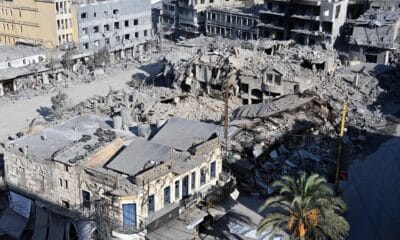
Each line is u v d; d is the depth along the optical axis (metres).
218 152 62.31
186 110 99.56
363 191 72.88
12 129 98.75
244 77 107.06
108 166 55.50
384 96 112.75
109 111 96.00
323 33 143.38
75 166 54.34
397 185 74.94
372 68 124.69
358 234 61.97
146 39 165.38
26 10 144.12
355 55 136.12
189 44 139.50
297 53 123.56
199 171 58.81
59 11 140.12
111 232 52.00
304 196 47.19
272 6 151.62
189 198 57.62
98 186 53.06
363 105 107.75
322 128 90.94
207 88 110.69
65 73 134.75
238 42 138.12
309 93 100.31
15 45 142.25
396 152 86.69
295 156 78.38
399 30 142.62
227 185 63.06
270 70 104.00
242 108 97.31
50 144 60.72
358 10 159.50
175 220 55.12
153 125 70.31
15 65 127.75
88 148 58.25
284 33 151.25
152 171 52.66
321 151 81.50
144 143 58.75
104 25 153.00
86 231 54.03
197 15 171.62
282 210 63.97
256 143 79.62
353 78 117.81
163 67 132.88
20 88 125.31
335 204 52.22
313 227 47.09
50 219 57.69
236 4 181.62
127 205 51.50
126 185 52.19
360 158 84.06
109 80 134.00
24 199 60.03
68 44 142.25
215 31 169.75
